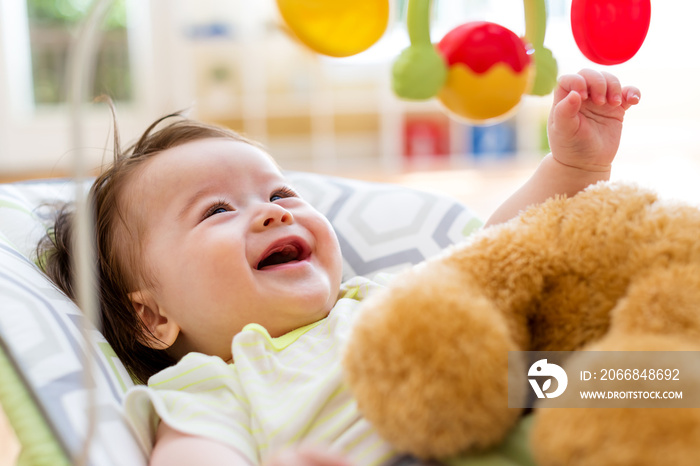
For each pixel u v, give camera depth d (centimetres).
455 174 313
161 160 78
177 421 58
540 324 52
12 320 65
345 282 83
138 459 57
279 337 70
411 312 44
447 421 42
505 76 53
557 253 52
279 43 372
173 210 74
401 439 44
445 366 42
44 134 329
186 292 71
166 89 350
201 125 90
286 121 386
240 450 56
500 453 46
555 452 40
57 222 86
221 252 70
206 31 351
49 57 329
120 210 77
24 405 57
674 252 49
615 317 48
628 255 51
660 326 45
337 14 46
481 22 55
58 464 52
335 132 389
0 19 318
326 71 374
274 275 71
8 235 88
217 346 72
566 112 62
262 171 78
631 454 37
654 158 321
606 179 68
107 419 58
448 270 50
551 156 70
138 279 75
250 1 360
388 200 99
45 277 78
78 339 67
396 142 357
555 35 312
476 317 44
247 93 366
